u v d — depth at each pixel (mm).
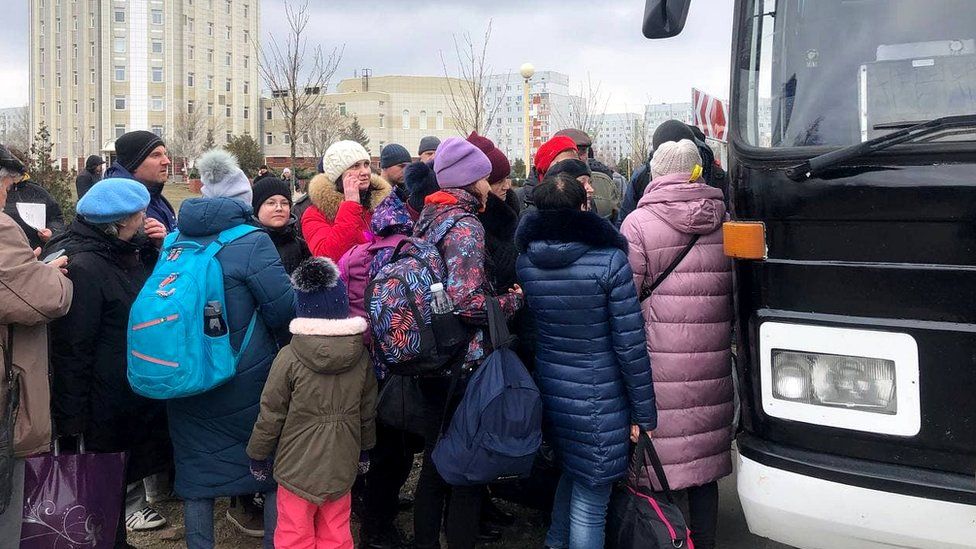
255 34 86000
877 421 2682
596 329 3199
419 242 3357
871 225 2686
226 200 3477
